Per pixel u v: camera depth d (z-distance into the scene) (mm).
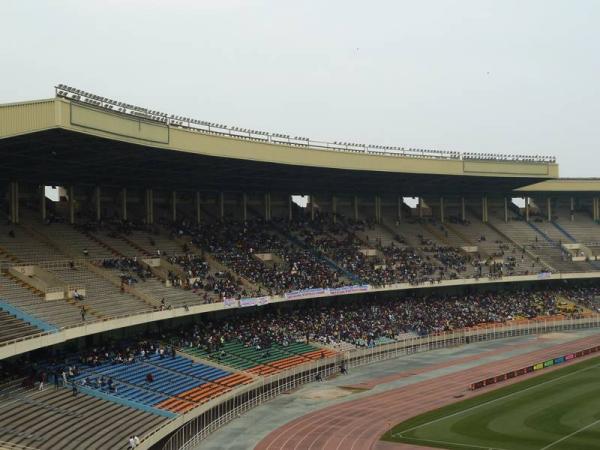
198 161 75062
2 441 42938
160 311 66812
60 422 48031
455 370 80250
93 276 69000
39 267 64438
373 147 93438
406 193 122562
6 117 51906
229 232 96812
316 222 110875
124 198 88938
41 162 68375
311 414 61531
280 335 81812
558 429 55719
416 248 113062
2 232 70062
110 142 59875
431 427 56812
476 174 102625
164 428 50594
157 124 63781
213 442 53812
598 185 131500
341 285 91375
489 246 121250
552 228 134375
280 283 86688
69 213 82062
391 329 93125
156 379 61438
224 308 75500
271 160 78062
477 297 113125
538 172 108062
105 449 45500
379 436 54594
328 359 77750
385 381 74750
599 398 66000
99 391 55219
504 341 100188
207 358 69938
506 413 61062
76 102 53250
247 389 64375
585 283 127438
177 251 85188
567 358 86500
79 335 55500
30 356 57812
